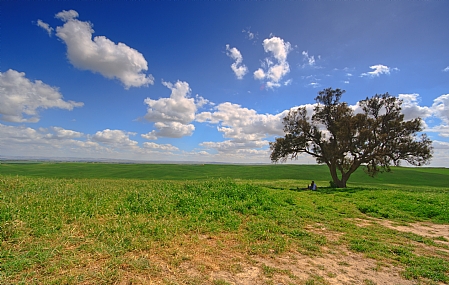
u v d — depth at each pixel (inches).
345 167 1288.1
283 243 314.3
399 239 373.4
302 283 216.1
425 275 246.7
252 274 228.2
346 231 400.8
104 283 190.4
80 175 2149.4
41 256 223.9
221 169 3137.3
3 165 3043.8
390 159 1181.1
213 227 357.7
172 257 249.0
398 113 1179.3
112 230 306.8
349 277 236.8
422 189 1306.6
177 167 3395.7
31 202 398.9
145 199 476.7
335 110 1302.9
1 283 181.2
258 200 569.0
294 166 3499.0
